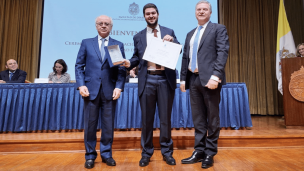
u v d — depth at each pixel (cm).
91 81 165
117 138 216
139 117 267
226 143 215
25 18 528
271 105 529
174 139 219
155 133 246
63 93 270
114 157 187
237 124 268
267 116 516
